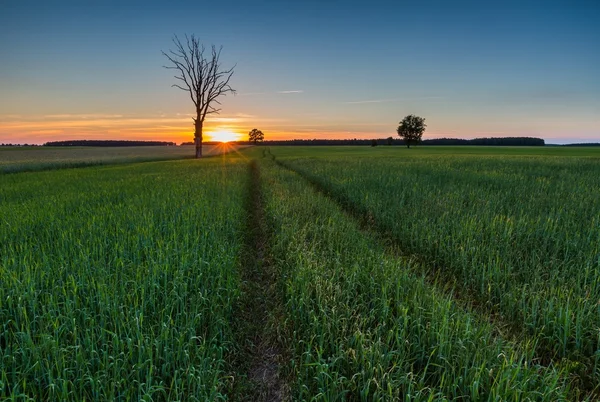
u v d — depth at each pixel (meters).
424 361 2.82
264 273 5.31
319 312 3.43
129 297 3.40
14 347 2.72
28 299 3.27
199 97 42.50
